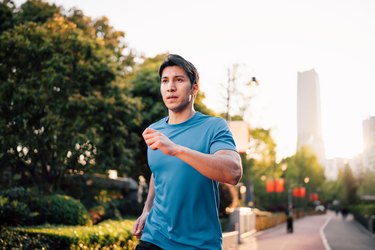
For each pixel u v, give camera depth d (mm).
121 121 12984
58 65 11164
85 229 6504
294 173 58281
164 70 1998
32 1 14117
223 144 1755
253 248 14125
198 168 1551
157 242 1917
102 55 12492
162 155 1918
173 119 2029
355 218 47875
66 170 13336
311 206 81750
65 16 15711
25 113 10953
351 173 70750
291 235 22266
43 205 8727
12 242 5043
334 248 15773
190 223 1852
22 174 13836
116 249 6984
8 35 11164
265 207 45125
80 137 11508
